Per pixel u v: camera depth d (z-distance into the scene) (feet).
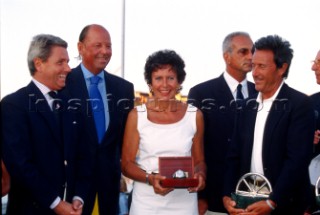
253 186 10.10
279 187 9.73
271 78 10.00
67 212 10.25
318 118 13.06
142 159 10.55
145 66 10.61
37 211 10.28
